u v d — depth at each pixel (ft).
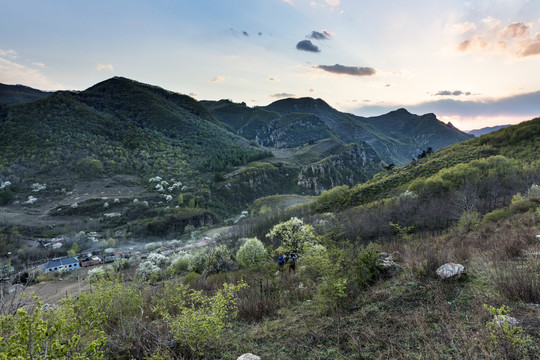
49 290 94.79
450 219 119.65
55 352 10.83
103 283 26.50
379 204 173.37
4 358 9.95
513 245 25.80
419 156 344.08
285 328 18.71
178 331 16.75
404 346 13.83
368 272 24.71
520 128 246.68
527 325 13.03
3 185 473.67
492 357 10.98
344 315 18.81
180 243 303.89
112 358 16.34
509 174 153.28
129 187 526.57
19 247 285.43
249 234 225.97
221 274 58.59
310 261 29.35
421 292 19.42
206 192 524.93
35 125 653.71
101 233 366.22
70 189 494.18
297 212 244.01
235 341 17.87
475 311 15.42
